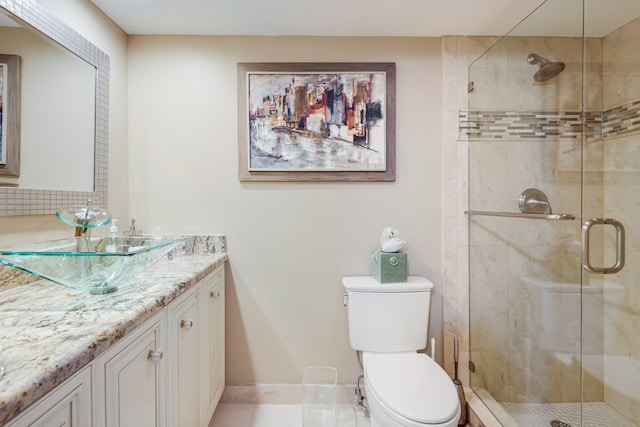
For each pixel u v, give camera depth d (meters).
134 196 1.81
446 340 1.86
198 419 1.40
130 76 1.80
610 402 1.68
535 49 1.67
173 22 1.68
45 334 0.72
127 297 1.00
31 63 1.13
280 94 1.80
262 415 1.75
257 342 1.85
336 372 1.75
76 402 0.66
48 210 1.21
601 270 1.70
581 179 1.70
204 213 1.83
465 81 1.85
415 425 1.11
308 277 1.85
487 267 1.82
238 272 1.84
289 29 1.76
